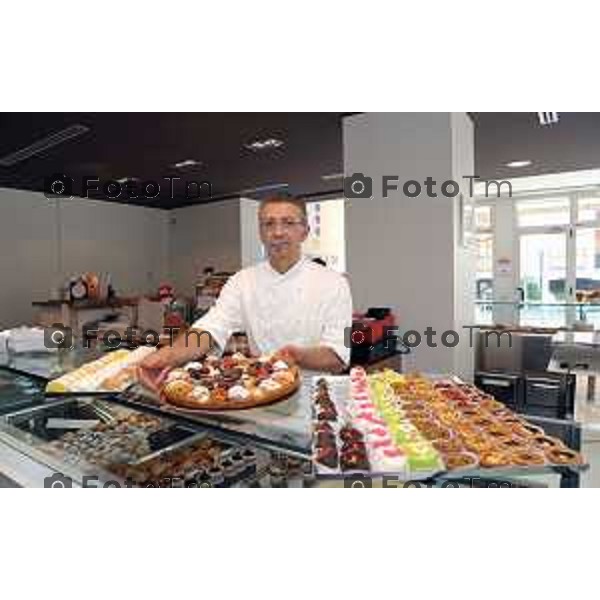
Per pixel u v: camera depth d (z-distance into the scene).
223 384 1.17
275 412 1.08
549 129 3.51
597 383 3.90
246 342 1.90
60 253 5.61
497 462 0.87
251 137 3.52
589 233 6.72
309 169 4.56
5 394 1.41
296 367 1.36
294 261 1.74
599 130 3.54
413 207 2.96
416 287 2.97
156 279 6.59
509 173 5.19
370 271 3.10
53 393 1.29
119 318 4.95
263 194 5.89
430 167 2.89
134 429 1.19
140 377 1.33
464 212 3.05
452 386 1.41
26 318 5.29
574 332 3.48
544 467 0.86
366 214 3.10
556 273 7.00
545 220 7.04
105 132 3.32
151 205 6.46
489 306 7.16
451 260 2.86
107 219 6.07
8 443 1.19
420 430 1.03
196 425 1.08
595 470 1.00
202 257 6.36
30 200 5.36
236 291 1.80
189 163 4.28
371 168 3.06
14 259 5.23
